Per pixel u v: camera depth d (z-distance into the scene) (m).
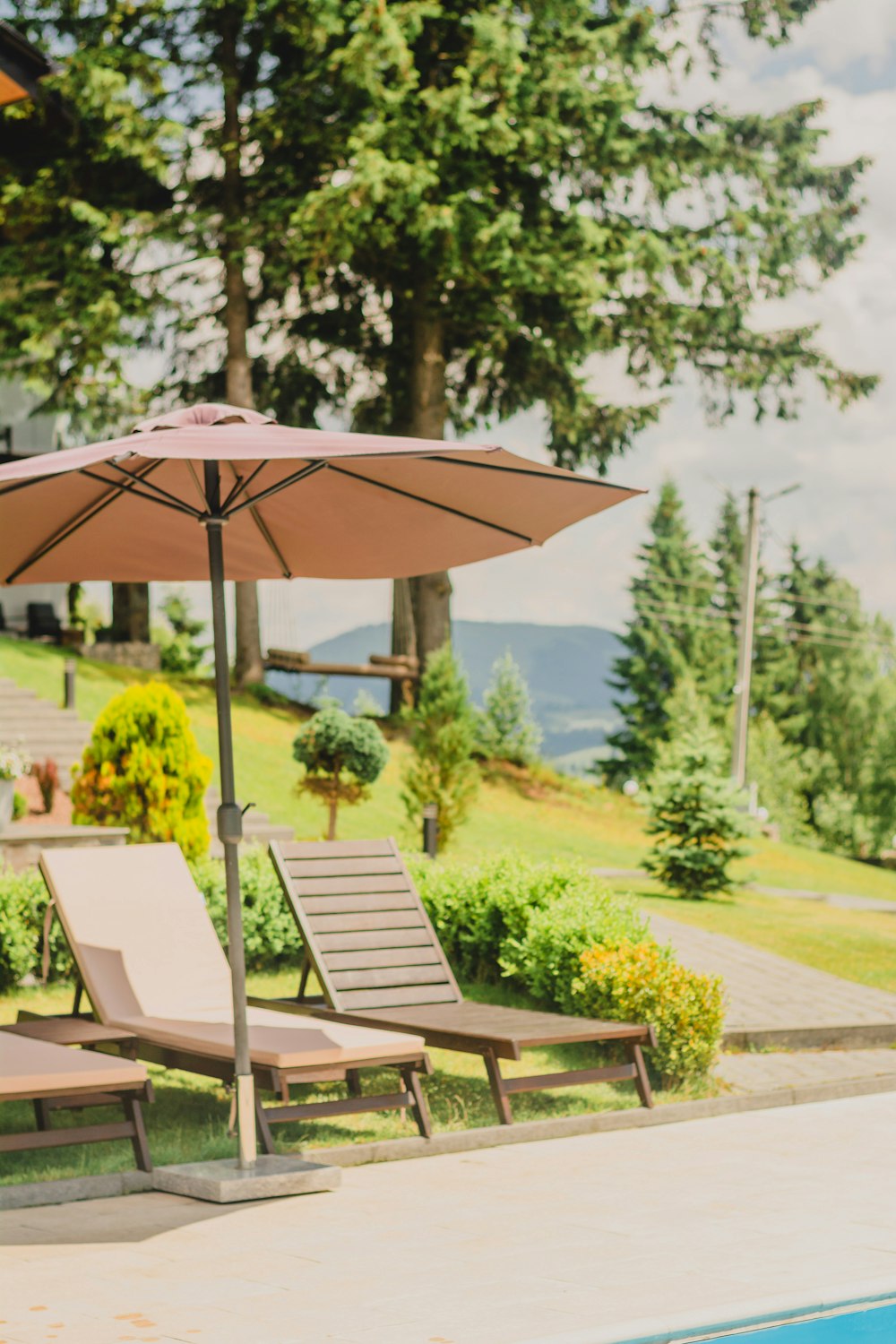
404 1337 4.19
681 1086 8.55
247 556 8.02
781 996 11.41
